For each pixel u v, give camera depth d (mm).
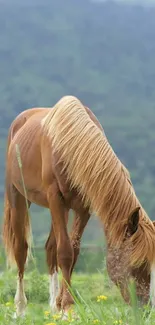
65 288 10758
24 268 12602
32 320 9195
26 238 12711
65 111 11352
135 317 7895
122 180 10625
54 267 12531
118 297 9930
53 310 11164
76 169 10891
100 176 10664
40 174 11867
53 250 12516
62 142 11125
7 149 13586
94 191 10672
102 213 10570
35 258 10547
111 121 189250
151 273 10039
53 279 12492
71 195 11188
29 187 12195
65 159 11047
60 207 11242
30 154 12078
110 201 10547
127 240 10234
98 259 10906
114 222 10445
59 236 11078
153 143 157250
